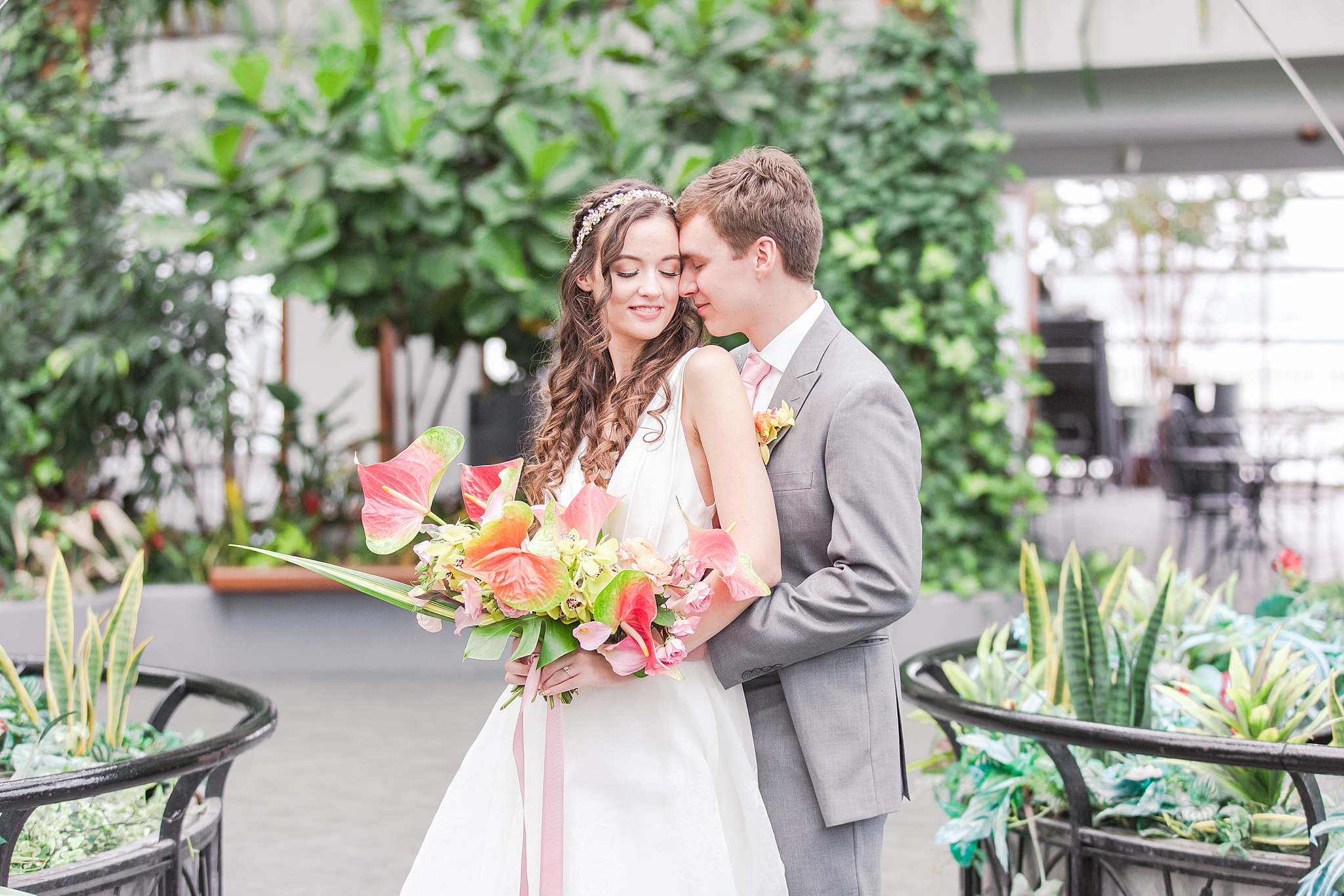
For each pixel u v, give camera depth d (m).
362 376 7.76
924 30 4.79
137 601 2.06
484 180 4.70
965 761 1.99
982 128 4.83
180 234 4.69
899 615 1.41
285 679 5.00
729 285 1.48
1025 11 5.55
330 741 4.03
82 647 2.04
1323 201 12.91
